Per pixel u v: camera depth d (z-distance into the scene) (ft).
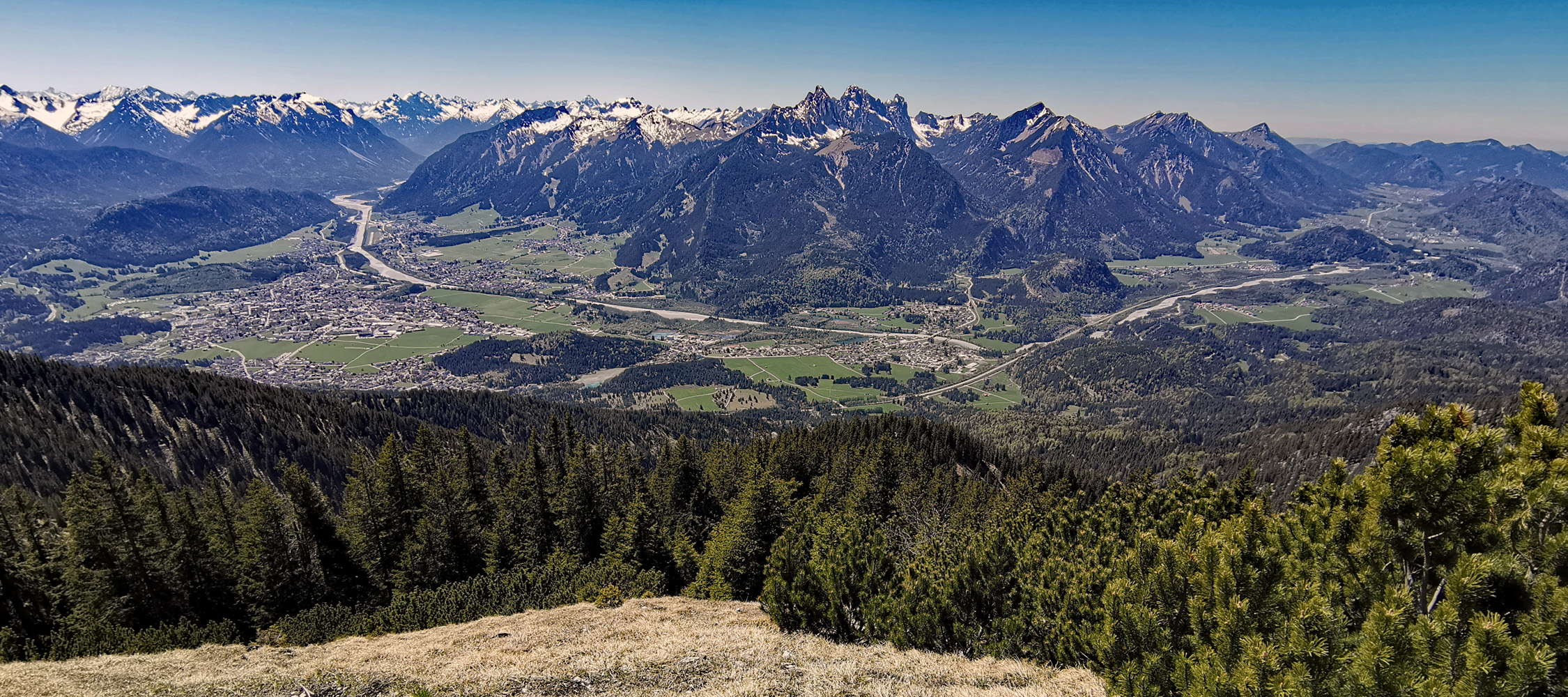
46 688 112.06
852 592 139.33
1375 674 51.78
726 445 443.32
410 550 243.19
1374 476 67.05
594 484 311.06
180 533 215.10
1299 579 70.08
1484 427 59.67
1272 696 57.93
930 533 265.34
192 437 498.28
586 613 172.45
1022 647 116.37
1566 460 55.06
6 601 191.93
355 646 152.97
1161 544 88.02
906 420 553.64
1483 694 47.62
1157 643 79.61
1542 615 51.75
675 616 164.76
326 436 564.71
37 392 464.65
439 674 114.93
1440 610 52.01
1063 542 176.55
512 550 266.36
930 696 93.35
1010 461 552.00
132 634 175.22
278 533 222.89
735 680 105.70
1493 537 57.62
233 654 144.77
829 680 102.47
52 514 312.50
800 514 241.14
